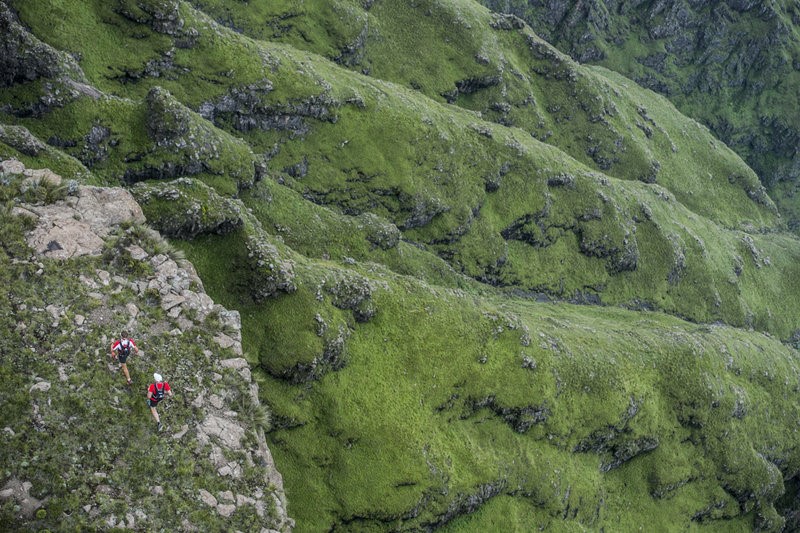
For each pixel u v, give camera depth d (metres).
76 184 44.62
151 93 87.12
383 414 71.12
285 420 64.69
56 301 38.94
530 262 145.75
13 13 95.44
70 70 85.50
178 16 107.25
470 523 74.69
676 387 108.62
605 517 94.25
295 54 131.25
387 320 78.06
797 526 132.88
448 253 133.00
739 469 112.81
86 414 35.78
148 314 41.31
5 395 34.56
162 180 88.38
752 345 138.25
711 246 182.75
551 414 88.06
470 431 80.00
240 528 36.22
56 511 31.94
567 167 157.38
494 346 85.50
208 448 38.09
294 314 67.62
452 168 135.88
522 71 189.88
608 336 109.81
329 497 64.88
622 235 157.38
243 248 66.00
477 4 196.25
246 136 115.06
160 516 34.34
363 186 125.12
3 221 40.25
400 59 165.12
